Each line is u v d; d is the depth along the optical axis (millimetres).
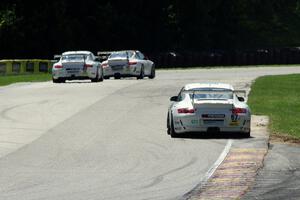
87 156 49812
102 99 91375
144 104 85625
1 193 36250
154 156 49531
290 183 38281
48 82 124938
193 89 61562
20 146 54812
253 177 40281
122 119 72000
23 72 160500
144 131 63406
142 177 41250
